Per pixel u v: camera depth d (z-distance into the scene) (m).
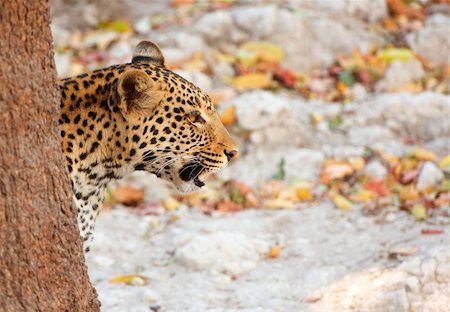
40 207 7.21
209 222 12.12
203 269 10.98
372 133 14.09
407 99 14.51
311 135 14.05
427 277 10.07
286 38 15.99
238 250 11.04
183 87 8.52
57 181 7.30
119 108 8.30
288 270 10.93
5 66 6.85
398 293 9.87
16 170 7.04
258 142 13.66
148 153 8.51
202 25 16.06
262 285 10.59
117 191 12.84
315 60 15.98
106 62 15.45
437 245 10.81
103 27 16.58
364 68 15.58
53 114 7.24
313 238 11.63
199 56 15.42
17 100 6.95
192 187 8.88
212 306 10.27
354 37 16.33
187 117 8.49
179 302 10.29
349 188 12.98
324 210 12.36
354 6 16.91
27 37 6.94
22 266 7.20
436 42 16.25
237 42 16.06
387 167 13.31
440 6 17.38
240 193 12.73
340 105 14.81
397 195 12.59
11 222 7.09
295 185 12.96
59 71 14.97
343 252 11.23
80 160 8.39
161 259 11.33
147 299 10.27
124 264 11.24
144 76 8.14
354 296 10.11
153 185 12.98
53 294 7.39
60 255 7.39
